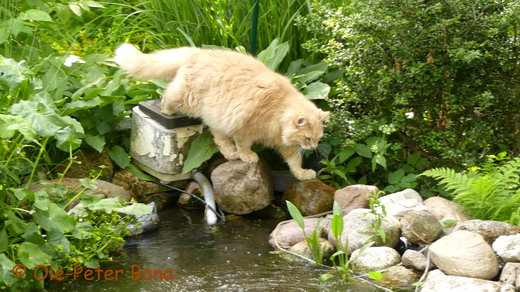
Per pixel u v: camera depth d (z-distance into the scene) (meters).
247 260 2.90
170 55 3.23
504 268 2.65
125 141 3.39
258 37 3.60
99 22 3.94
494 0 3.10
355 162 3.25
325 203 3.19
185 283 2.76
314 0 3.37
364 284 2.74
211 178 3.25
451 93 3.17
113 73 3.56
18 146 2.77
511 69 3.13
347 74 3.26
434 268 2.77
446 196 3.17
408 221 2.88
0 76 2.85
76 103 3.15
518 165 2.94
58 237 2.70
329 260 2.90
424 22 3.11
